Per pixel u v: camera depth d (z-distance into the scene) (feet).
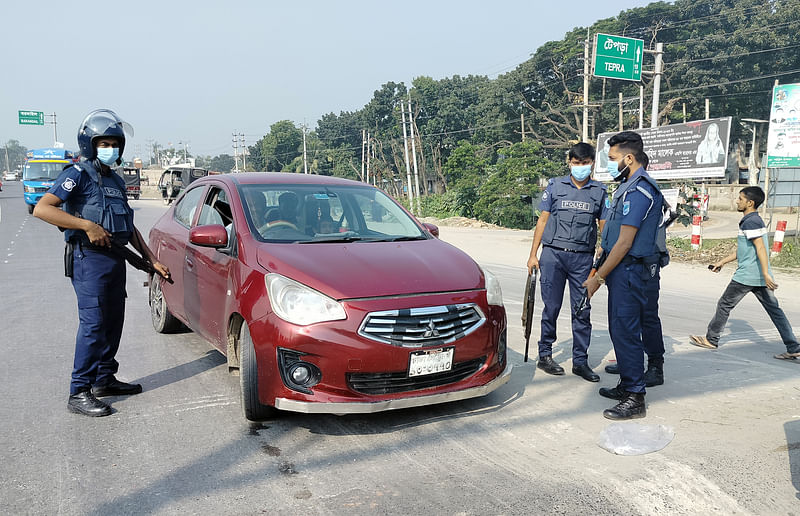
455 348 11.88
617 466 10.49
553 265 15.89
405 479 10.02
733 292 18.21
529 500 9.30
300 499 9.35
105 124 12.60
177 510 9.02
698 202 80.43
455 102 219.00
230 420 12.63
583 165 15.46
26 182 86.53
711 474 10.16
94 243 12.55
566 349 18.81
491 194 123.44
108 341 13.65
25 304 25.29
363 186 17.20
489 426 12.32
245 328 12.19
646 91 160.45
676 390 14.69
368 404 11.22
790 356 17.60
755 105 158.40
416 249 13.87
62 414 12.89
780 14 151.74
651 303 14.67
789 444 11.41
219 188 16.48
